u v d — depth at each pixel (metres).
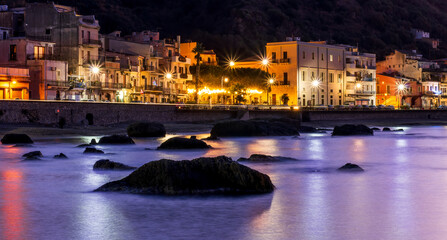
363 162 49.53
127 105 97.00
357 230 24.42
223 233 23.70
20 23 125.38
